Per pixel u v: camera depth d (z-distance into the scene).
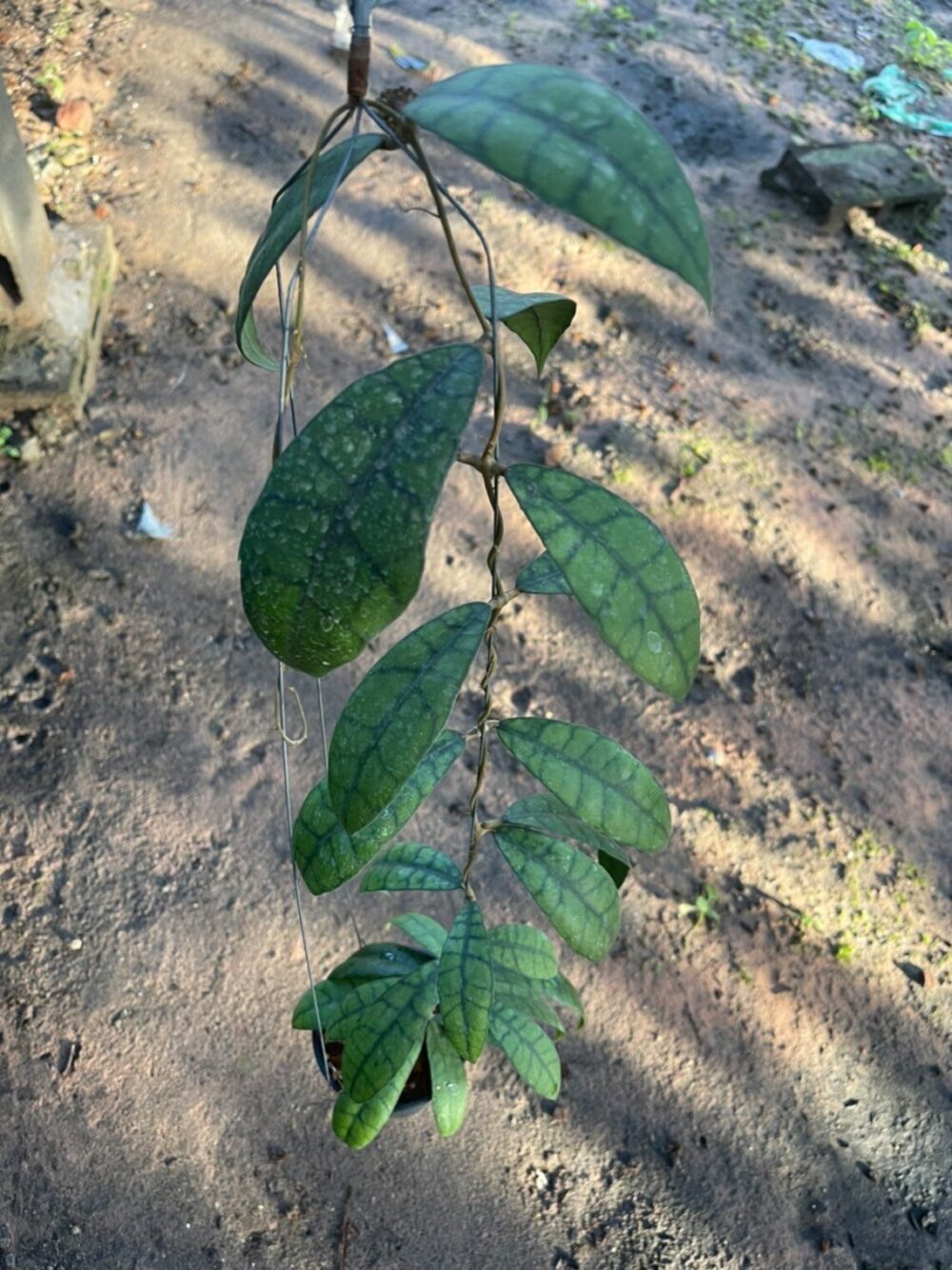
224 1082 2.32
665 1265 2.26
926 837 2.95
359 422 0.71
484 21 5.22
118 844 2.57
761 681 3.17
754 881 2.79
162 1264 2.12
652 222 0.63
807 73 5.48
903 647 3.32
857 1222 2.37
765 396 3.86
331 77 4.59
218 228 3.86
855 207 4.52
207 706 2.82
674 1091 2.46
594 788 1.24
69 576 2.95
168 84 4.32
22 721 2.71
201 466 3.23
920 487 3.72
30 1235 2.11
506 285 3.95
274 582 0.72
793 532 3.49
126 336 3.47
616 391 3.74
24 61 4.25
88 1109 2.25
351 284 3.83
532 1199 2.29
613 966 2.60
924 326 4.28
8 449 3.10
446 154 4.34
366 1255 2.19
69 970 2.39
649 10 5.64
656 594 0.88
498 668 3.04
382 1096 1.51
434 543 3.25
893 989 2.69
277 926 2.52
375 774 0.96
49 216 3.69
